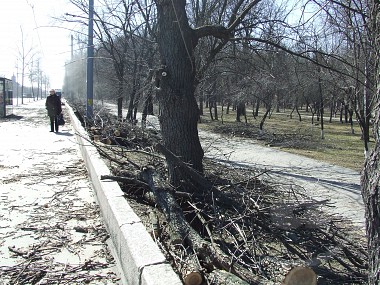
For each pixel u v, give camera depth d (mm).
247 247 3732
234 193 5262
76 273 3846
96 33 13719
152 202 5676
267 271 3436
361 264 4031
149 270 2924
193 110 5902
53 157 10617
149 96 10977
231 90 20656
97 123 13484
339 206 6961
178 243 4086
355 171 10867
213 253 3617
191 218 5051
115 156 7887
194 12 10125
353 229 5461
